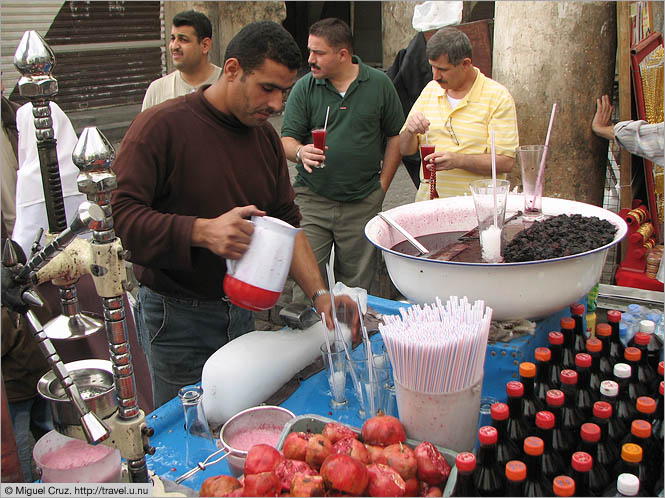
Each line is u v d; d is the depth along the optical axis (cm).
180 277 198
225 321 206
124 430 106
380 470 106
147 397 198
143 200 177
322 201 344
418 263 152
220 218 155
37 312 173
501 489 115
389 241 186
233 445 132
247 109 180
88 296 175
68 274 105
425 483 113
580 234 167
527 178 195
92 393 108
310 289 189
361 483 103
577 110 329
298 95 341
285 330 168
